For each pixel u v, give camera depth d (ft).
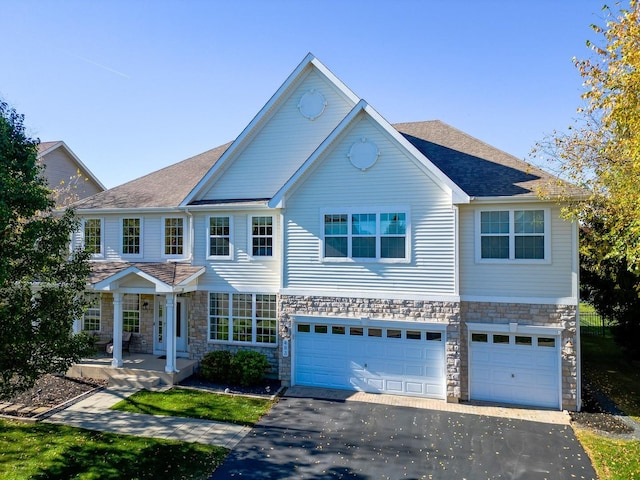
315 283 52.85
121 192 70.85
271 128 61.05
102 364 57.93
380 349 50.80
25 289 35.29
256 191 61.16
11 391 34.32
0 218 28.84
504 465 33.99
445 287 48.03
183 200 61.67
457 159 55.26
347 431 40.29
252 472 32.91
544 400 46.29
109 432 39.70
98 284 55.16
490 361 47.96
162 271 57.88
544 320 46.14
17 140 32.55
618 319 63.98
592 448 36.60
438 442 37.96
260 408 45.96
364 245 51.13
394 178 50.16
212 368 55.21
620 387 53.21
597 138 46.70
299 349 53.83
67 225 37.14
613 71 36.09
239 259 59.00
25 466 33.27
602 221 47.16
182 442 37.76
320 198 52.95
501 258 47.52
